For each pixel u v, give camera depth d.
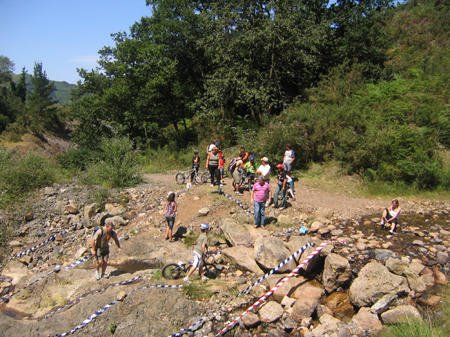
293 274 6.66
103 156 14.41
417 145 12.77
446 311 5.36
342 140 13.70
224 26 17.22
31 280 7.79
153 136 22.53
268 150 14.38
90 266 8.57
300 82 19.75
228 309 6.05
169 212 9.09
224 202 10.55
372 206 10.77
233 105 22.03
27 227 10.61
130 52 21.48
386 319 5.37
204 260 7.03
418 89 16.03
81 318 5.87
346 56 19.14
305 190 12.34
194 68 23.70
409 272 6.33
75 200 11.54
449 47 20.66
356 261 7.23
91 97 22.84
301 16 17.08
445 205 10.59
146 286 6.42
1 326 5.40
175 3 21.28
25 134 43.62
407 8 29.91
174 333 5.52
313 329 5.34
